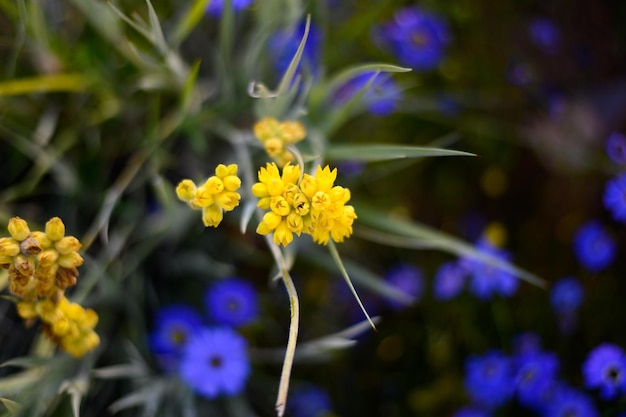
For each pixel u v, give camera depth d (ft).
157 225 1.23
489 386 1.30
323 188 0.93
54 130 1.31
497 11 1.52
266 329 1.36
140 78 1.30
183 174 1.35
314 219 0.92
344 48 1.40
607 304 1.41
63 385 1.08
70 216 1.28
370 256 1.44
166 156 1.30
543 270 1.46
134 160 1.30
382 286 1.22
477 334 1.39
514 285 1.34
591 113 1.52
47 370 1.11
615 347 1.25
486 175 1.49
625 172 1.32
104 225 1.17
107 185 1.33
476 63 1.51
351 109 1.19
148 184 1.33
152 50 1.25
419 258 1.45
